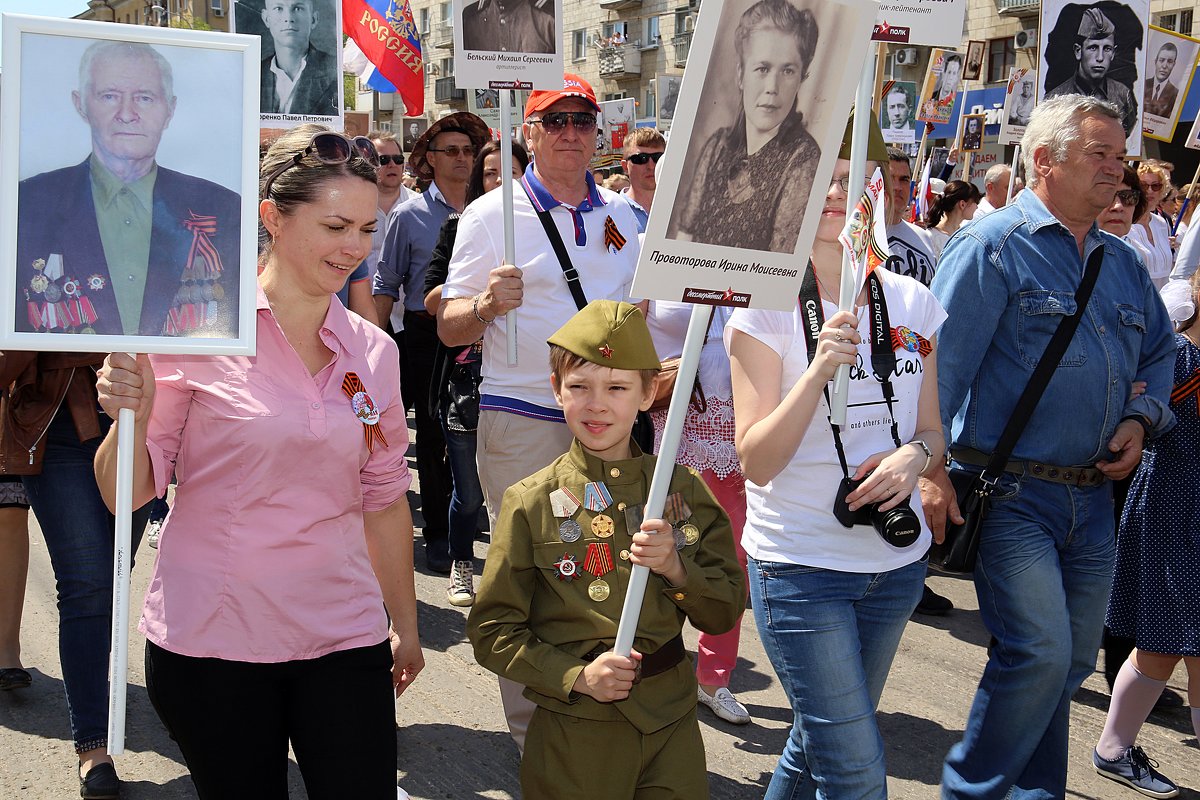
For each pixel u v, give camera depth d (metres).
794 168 2.26
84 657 3.46
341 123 5.11
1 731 3.93
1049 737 3.25
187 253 2.06
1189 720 4.42
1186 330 3.73
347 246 2.20
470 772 3.73
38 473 3.43
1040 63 6.08
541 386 3.69
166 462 2.23
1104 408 3.12
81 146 2.00
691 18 38.94
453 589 5.35
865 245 2.54
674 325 4.29
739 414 2.66
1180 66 8.40
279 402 2.23
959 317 3.10
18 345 1.97
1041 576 3.03
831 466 2.66
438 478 5.88
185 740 2.27
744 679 4.64
